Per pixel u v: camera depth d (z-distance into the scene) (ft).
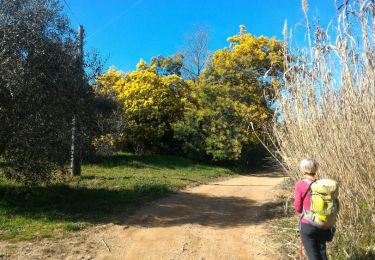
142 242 26.78
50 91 32.14
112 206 36.65
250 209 38.24
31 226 28.81
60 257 23.17
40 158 33.50
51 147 33.58
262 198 44.19
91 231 28.73
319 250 17.11
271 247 24.99
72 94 33.81
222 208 38.65
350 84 20.06
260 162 82.79
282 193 45.65
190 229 30.25
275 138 28.02
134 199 40.32
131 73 82.74
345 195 20.61
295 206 17.58
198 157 76.59
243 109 73.77
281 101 24.70
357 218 20.40
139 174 57.47
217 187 52.49
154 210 36.55
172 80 84.53
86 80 36.47
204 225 31.65
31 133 32.40
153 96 78.13
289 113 24.16
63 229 28.58
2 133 31.73
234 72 81.92
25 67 30.14
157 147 81.66
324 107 21.25
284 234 27.43
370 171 19.81
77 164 49.11
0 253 23.24
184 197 43.93
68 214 32.60
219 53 85.97
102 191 42.55
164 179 54.49
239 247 25.76
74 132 36.32
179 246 26.04
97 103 45.62
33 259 22.61
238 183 57.47
